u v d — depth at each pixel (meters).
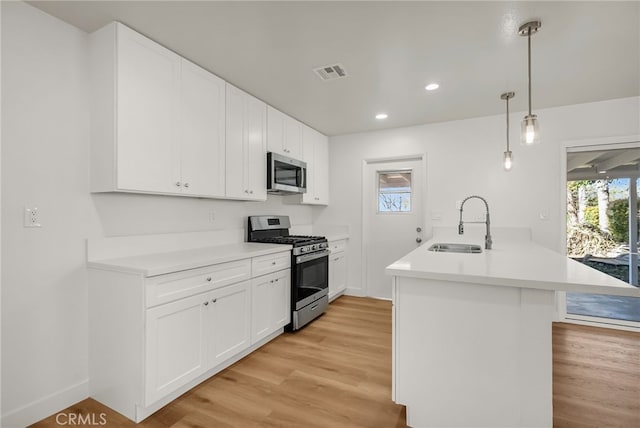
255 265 2.50
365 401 1.88
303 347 2.63
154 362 1.71
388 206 4.18
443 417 1.51
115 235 2.08
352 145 4.27
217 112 2.48
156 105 2.01
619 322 3.04
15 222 1.63
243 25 1.84
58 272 1.80
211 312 2.08
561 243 3.18
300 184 3.54
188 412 1.77
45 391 1.74
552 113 3.21
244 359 2.41
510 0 1.62
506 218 3.40
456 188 3.63
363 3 1.65
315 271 3.33
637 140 2.92
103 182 1.86
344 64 2.32
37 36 1.70
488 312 1.43
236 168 2.68
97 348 1.88
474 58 2.22
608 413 1.76
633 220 3.07
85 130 1.91
